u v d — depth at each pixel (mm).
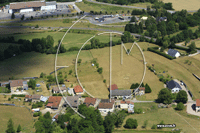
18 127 155000
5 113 174125
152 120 167250
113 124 156625
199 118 171250
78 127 153375
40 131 150625
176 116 172875
